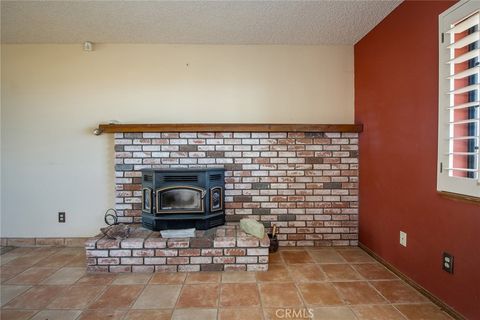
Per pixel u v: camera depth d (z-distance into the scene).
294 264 2.62
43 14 2.46
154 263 2.48
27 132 3.10
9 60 3.08
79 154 3.12
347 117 3.16
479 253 1.58
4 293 2.11
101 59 3.11
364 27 2.71
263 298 2.02
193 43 3.11
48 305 1.94
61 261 2.71
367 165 2.87
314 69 3.14
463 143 1.75
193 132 3.03
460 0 1.65
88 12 2.42
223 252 2.49
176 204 2.78
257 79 3.15
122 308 1.90
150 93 3.13
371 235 2.81
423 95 2.03
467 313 1.67
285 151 3.06
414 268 2.15
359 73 3.03
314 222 3.09
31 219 3.12
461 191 1.68
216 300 1.99
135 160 3.03
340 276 2.36
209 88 3.15
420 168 2.07
